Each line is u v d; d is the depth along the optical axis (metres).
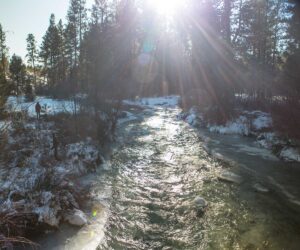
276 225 6.45
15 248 5.16
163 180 9.25
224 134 17.14
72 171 8.64
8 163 7.27
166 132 17.77
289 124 12.39
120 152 12.65
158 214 6.91
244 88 24.50
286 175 9.77
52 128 11.95
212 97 21.38
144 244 5.66
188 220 6.65
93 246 5.45
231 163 11.16
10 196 6.02
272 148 13.01
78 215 6.27
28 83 25.48
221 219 6.71
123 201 7.56
